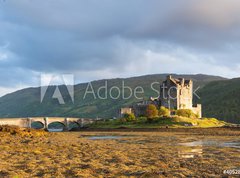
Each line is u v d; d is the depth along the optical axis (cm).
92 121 19512
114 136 9406
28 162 3347
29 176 2641
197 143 6297
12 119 16175
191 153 4350
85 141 6669
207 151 4625
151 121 15112
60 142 5978
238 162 3447
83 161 3500
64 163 3300
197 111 19950
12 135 7612
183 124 14238
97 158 3747
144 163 3394
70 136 9319
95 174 2755
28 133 8331
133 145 5694
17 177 2539
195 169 2983
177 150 4762
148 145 5731
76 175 2678
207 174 2716
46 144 5372
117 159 3653
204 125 14700
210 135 9456
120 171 2872
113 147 5200
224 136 8906
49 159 3606
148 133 11119
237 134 9831
